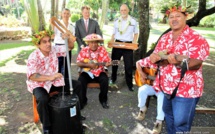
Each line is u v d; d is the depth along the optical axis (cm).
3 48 873
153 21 2745
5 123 314
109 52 822
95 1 2105
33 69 268
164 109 239
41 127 306
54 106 252
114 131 303
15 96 407
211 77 547
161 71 219
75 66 614
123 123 323
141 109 329
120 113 352
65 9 434
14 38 1157
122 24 424
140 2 507
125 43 413
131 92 437
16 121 320
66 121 255
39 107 260
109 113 351
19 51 816
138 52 530
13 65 627
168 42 211
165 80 213
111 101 395
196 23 521
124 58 430
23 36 1210
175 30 203
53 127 262
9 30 1147
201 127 304
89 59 361
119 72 533
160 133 296
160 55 206
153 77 315
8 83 475
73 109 257
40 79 266
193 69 191
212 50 923
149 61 232
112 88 441
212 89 462
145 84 326
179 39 199
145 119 334
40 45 272
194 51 190
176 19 197
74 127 264
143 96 319
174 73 204
